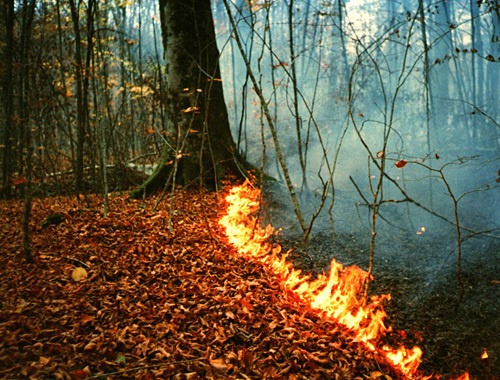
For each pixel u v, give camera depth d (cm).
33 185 934
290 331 392
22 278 412
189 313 393
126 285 429
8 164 938
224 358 343
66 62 1119
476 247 647
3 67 844
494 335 461
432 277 577
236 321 396
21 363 292
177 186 911
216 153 941
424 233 724
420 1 546
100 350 321
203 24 929
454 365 425
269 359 348
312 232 741
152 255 508
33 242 520
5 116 882
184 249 542
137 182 1147
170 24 927
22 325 332
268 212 820
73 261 463
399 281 575
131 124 1298
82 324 348
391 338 459
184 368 320
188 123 930
